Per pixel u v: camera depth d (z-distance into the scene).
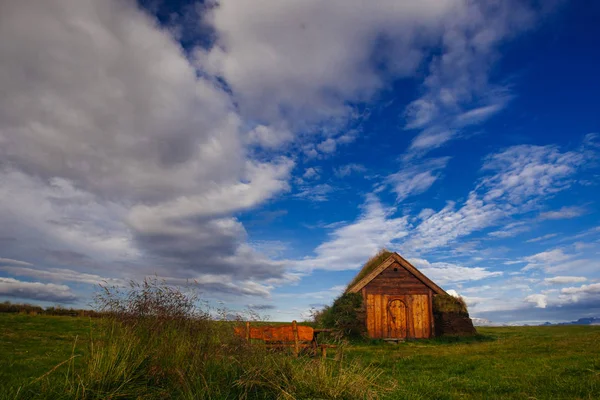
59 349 13.73
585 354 13.68
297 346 10.34
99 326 7.91
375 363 13.28
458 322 25.56
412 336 26.03
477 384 9.31
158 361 7.23
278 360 8.19
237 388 7.12
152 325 7.89
